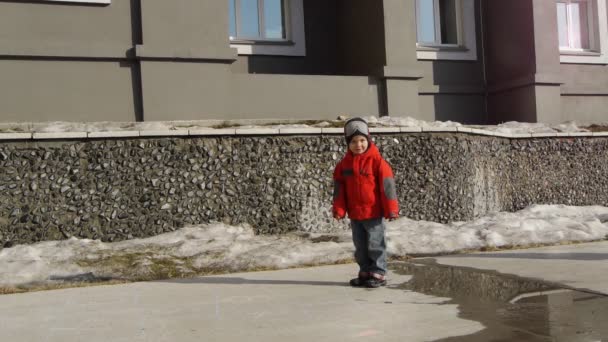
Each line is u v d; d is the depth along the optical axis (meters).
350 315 3.70
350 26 10.96
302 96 9.25
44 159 6.69
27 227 6.55
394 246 6.31
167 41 8.32
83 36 8.04
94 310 4.06
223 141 7.36
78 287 4.98
